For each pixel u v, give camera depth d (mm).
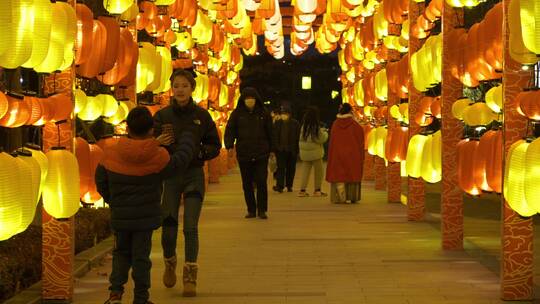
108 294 7453
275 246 10133
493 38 7078
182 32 13961
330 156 15602
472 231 11625
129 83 8711
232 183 21234
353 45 18375
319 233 11297
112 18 7680
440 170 9930
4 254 7711
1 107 5305
